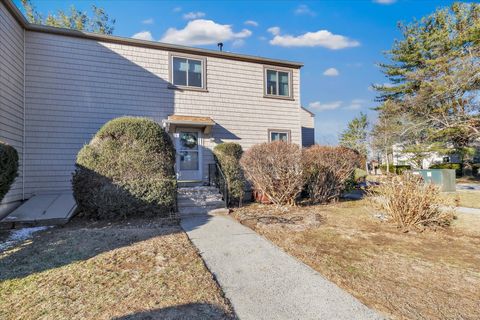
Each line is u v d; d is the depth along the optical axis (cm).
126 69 909
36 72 801
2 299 270
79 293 280
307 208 783
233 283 309
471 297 275
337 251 418
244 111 1083
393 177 611
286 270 345
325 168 871
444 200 576
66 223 602
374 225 580
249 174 812
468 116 1471
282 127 1146
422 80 1656
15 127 724
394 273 336
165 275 325
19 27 759
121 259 375
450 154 1975
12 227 568
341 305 259
